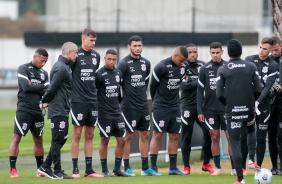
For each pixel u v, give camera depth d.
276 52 35.78
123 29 99.94
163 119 36.66
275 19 41.19
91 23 101.44
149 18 104.06
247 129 33.44
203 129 38.03
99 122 35.59
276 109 35.88
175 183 31.56
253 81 30.73
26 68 34.72
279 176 35.59
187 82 37.81
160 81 36.50
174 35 61.19
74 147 34.59
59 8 110.06
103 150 35.78
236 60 30.64
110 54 35.09
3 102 107.19
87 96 34.50
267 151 45.81
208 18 104.25
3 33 154.38
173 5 104.25
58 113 33.34
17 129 34.78
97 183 31.38
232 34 57.03
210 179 33.56
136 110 36.25
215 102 36.25
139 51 35.97
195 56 37.88
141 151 36.91
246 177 34.44
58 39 61.50
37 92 34.88
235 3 116.06
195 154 49.09
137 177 34.94
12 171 34.75
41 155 35.78
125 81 36.22
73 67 34.41
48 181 32.16
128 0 105.62
